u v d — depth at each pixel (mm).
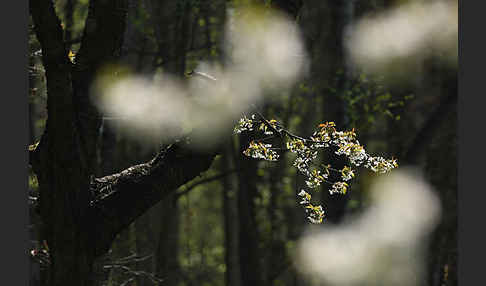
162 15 21016
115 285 16109
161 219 21109
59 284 10789
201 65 21484
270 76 11109
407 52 10875
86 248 10758
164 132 11211
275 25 11062
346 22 20984
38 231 14180
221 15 21266
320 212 11219
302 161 10984
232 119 10680
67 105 10320
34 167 10781
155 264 20500
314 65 21672
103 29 10711
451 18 10617
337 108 20641
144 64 21062
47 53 10148
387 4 18938
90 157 10797
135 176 10906
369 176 18625
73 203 10656
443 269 20688
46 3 10039
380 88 21328
